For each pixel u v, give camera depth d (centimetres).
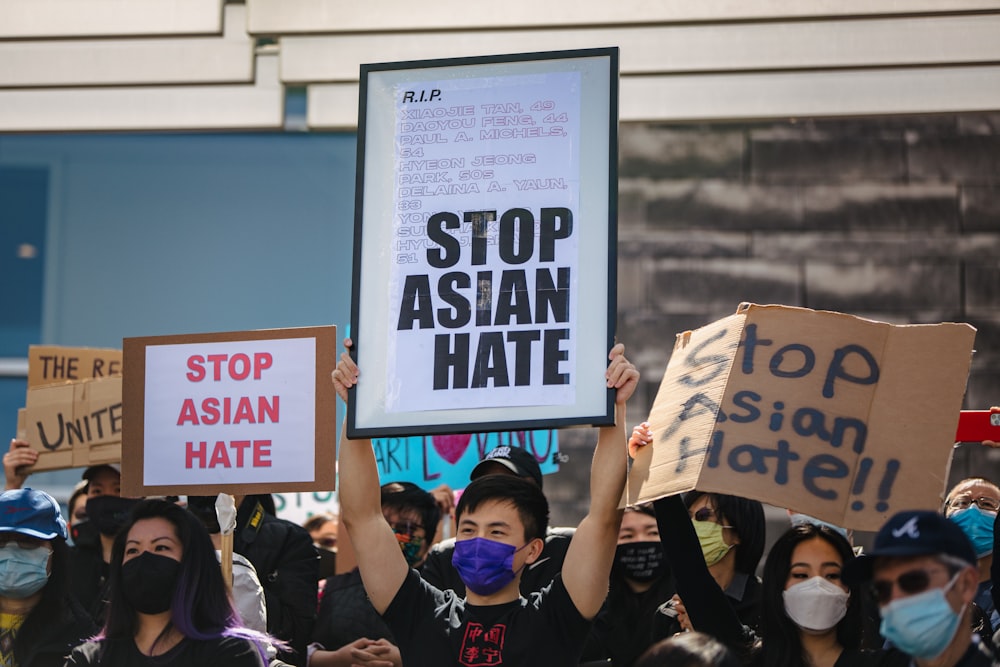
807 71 816
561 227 510
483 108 525
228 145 1220
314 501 920
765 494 479
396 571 523
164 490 579
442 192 521
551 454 791
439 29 815
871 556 440
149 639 531
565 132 518
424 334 511
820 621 498
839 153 1104
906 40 793
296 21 832
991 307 1084
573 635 497
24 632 599
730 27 812
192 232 1218
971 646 428
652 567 638
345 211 1201
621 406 505
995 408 598
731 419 492
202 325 1205
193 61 870
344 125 879
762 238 1099
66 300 1223
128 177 1227
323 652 682
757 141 1107
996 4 771
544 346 501
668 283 1098
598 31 820
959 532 412
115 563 536
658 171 1109
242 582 599
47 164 1238
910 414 488
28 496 600
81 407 741
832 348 500
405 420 506
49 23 852
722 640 512
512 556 507
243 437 575
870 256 1094
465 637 505
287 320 1195
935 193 1096
